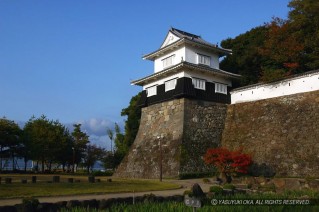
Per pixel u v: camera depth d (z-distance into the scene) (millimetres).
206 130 33906
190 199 8320
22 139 48312
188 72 34031
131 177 34688
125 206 10461
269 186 19438
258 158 30250
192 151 31719
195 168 30844
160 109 36219
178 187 20500
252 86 34031
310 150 26719
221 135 34875
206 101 34969
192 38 38219
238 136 33281
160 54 38438
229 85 37750
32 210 11234
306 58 35438
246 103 34219
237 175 26062
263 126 31453
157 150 33938
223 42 47812
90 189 17109
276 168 28391
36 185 18203
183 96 33469
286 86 30875
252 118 32906
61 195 14859
